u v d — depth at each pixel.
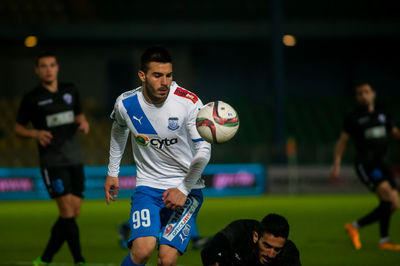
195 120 14.56
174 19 82.19
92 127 72.44
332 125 77.38
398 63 86.06
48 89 22.14
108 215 43.31
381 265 22.77
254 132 76.12
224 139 13.96
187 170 15.49
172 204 14.30
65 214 21.48
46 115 21.89
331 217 40.12
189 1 82.25
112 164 16.25
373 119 27.03
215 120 13.88
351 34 78.00
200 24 76.62
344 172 59.84
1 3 79.94
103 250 26.97
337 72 86.62
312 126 77.12
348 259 24.06
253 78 85.75
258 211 44.22
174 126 14.79
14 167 58.53
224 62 85.44
